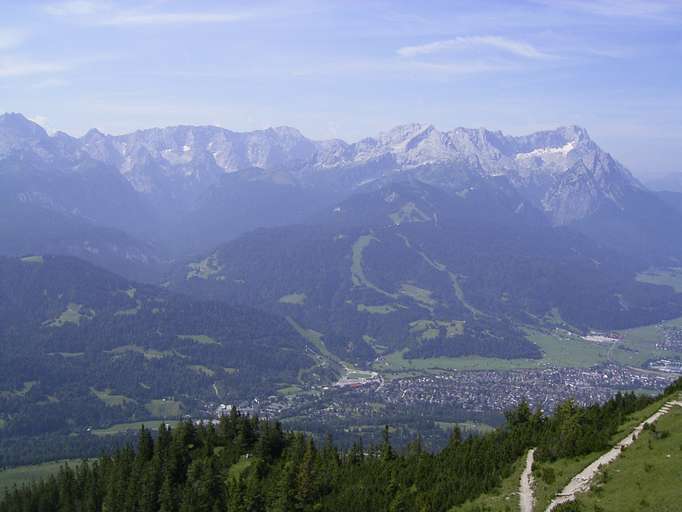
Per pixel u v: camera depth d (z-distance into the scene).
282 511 148.62
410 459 165.62
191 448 194.50
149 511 166.75
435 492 137.12
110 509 171.00
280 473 163.12
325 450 188.38
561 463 135.88
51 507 188.12
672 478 110.44
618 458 124.56
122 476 181.62
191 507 158.62
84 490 188.25
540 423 165.50
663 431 127.31
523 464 142.25
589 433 140.00
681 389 156.12
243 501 154.25
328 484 161.88
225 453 186.62
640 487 111.75
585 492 117.06
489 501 127.56
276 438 188.00
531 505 121.69
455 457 154.75
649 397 166.75
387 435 182.88
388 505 142.00
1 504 196.12
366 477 159.50
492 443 158.38
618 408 159.62
